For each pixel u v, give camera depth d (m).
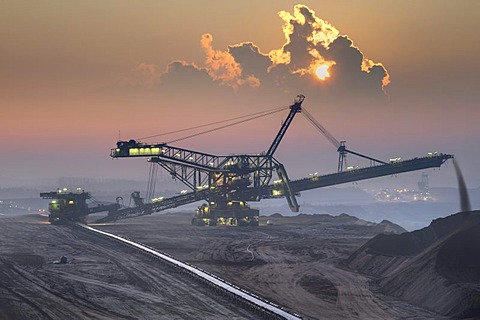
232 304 78.00
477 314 68.25
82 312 73.44
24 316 71.50
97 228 176.75
